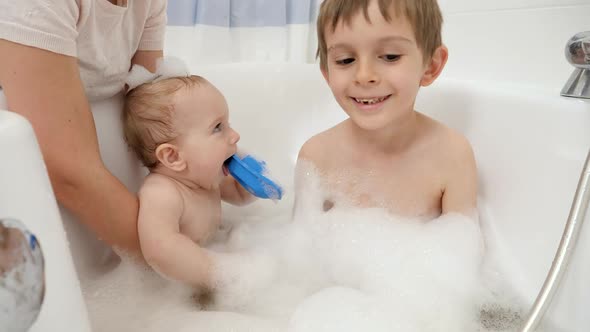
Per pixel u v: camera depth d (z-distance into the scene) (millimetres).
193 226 778
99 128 735
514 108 774
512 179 760
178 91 755
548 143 696
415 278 711
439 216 812
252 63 1095
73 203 605
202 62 1399
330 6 696
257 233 883
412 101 732
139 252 697
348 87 708
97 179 605
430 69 766
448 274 706
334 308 671
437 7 741
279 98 1103
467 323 649
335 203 878
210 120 771
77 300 372
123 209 649
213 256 729
